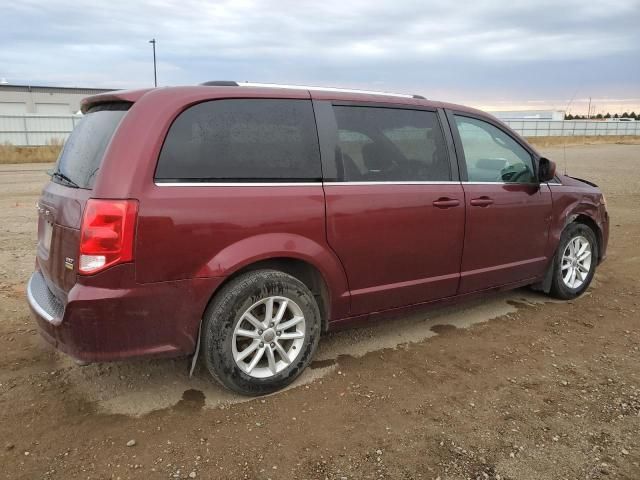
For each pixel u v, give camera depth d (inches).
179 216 113.7
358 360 151.3
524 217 181.5
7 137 1142.3
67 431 114.3
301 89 137.3
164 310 115.0
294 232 128.9
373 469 103.8
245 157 124.6
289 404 126.8
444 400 129.7
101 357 112.3
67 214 116.0
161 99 117.9
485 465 105.5
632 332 175.3
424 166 156.3
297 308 132.3
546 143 1898.4
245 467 103.6
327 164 135.9
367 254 142.8
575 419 122.3
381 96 151.5
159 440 111.6
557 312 193.6
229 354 123.0
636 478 102.6
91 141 125.0
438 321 183.3
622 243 303.0
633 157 1105.4
